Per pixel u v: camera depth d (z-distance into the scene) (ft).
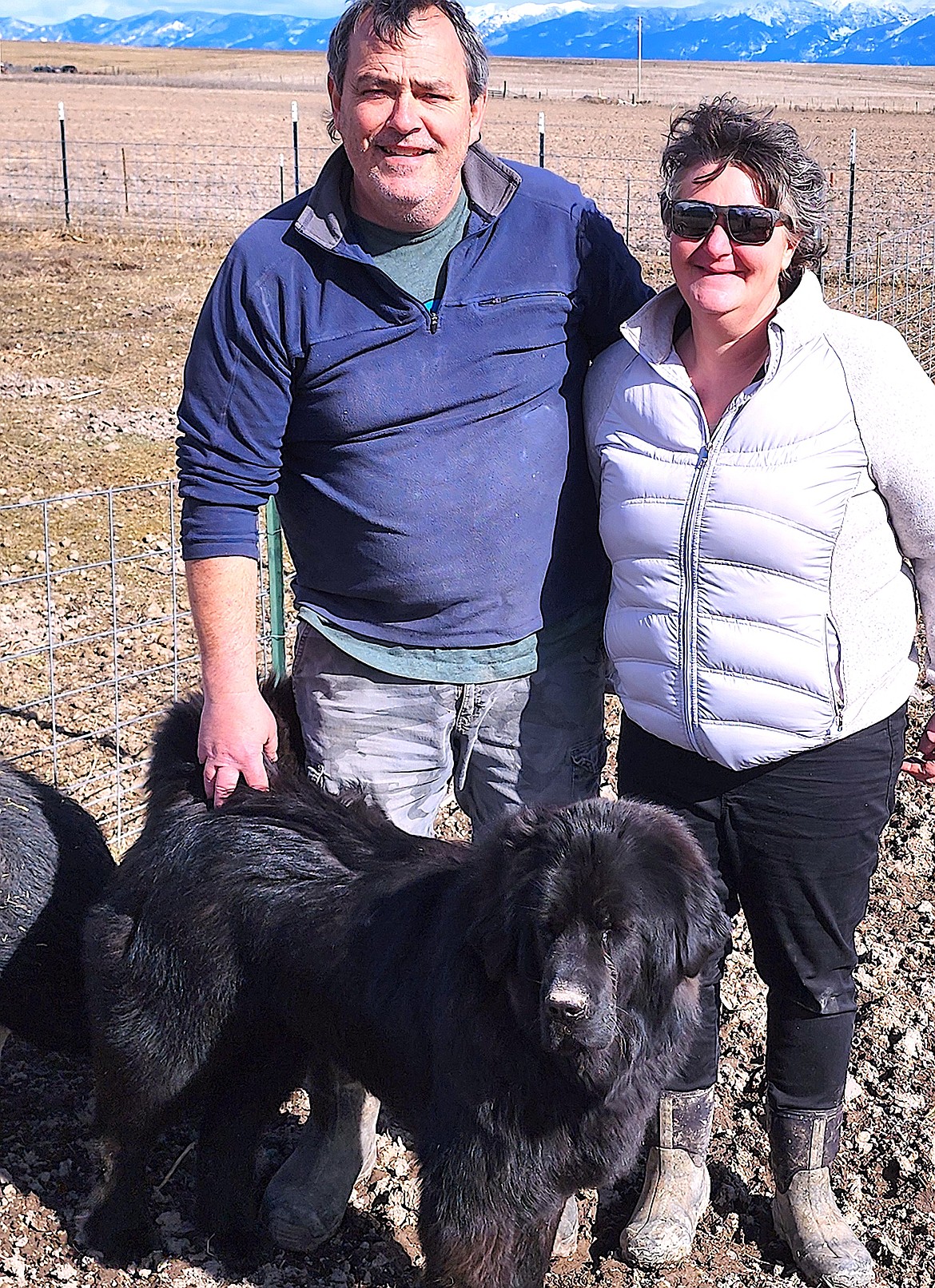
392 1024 10.87
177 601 25.14
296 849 11.62
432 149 10.21
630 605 11.13
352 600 11.80
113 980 12.03
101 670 22.35
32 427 36.06
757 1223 12.63
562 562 11.88
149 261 59.62
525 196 11.25
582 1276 12.02
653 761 11.48
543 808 10.29
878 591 10.57
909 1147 13.24
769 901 11.39
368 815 11.91
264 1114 12.48
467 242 10.91
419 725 12.05
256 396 11.03
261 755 11.67
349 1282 12.15
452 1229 10.32
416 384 10.93
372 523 11.23
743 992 15.69
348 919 11.19
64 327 47.39
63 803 14.15
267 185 83.15
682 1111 12.04
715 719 10.73
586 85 317.83
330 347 10.83
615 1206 12.94
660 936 9.62
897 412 10.00
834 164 87.86
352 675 11.96
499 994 9.95
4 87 219.61
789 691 10.51
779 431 10.09
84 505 30.17
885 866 18.31
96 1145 12.59
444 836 18.70
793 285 10.59
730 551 10.37
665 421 10.61
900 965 16.06
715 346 10.34
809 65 536.42
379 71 9.95
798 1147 11.94
